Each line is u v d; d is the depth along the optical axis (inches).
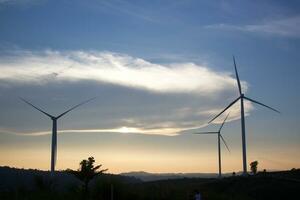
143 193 2374.5
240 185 3969.0
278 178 4133.9
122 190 2277.3
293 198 3430.1
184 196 2439.7
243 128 4020.7
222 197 2864.2
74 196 2145.7
